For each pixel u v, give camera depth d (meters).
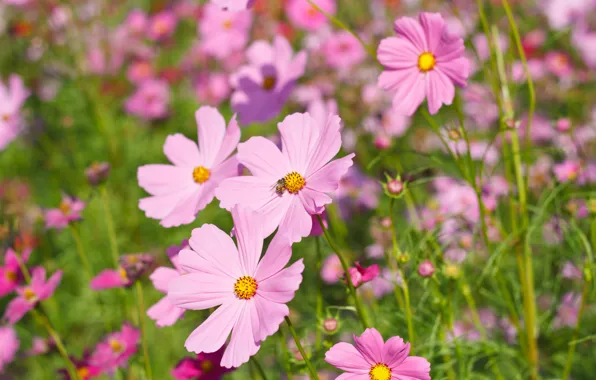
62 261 1.67
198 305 0.92
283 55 1.32
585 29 2.02
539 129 1.62
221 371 1.05
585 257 1.13
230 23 2.07
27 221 1.70
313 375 0.91
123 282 1.14
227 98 2.19
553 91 1.83
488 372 1.19
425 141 1.75
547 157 1.49
